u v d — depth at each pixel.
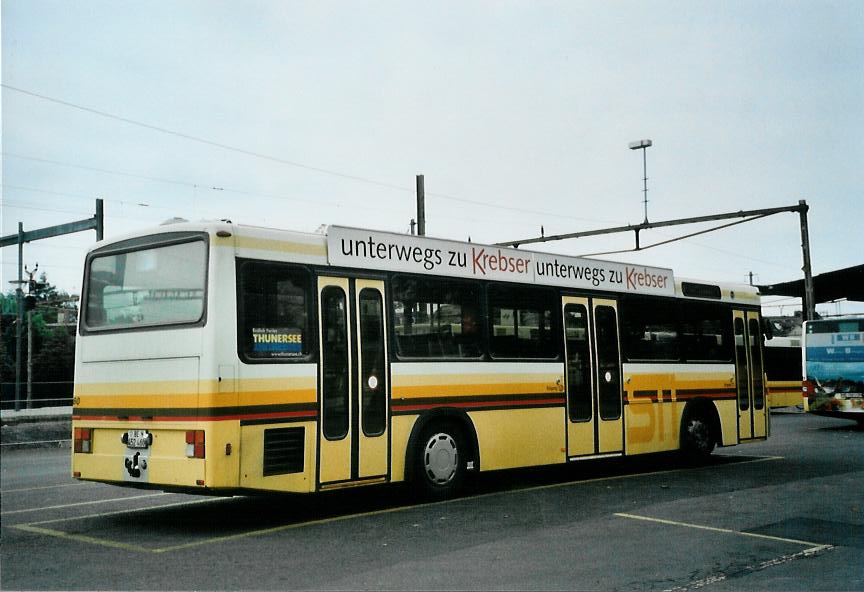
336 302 9.27
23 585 6.25
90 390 9.07
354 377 9.30
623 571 6.69
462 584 6.25
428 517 9.07
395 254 9.99
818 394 24.16
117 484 8.76
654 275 13.71
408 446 9.81
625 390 12.82
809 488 11.28
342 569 6.71
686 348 14.08
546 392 11.59
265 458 8.34
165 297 8.58
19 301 33.66
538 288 11.77
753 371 15.38
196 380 8.09
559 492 10.98
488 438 10.75
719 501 10.16
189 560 7.05
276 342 8.60
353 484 9.16
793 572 6.73
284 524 8.76
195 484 7.95
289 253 8.88
